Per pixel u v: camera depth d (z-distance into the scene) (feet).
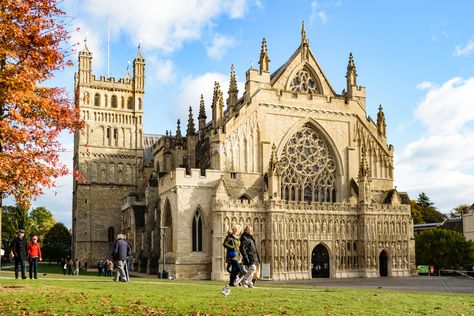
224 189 273.13
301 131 312.71
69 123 105.19
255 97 300.40
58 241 590.96
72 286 116.98
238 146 292.40
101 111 443.73
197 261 271.49
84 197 428.15
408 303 95.04
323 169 315.37
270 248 271.69
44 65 101.50
